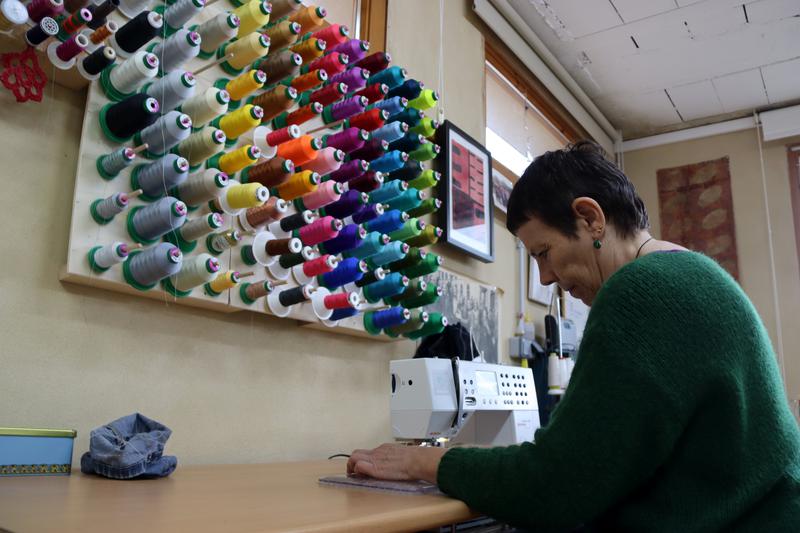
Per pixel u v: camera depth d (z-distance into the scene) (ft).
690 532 2.57
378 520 2.38
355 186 6.44
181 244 5.03
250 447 5.64
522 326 10.28
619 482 2.59
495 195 10.49
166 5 5.13
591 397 2.67
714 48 12.39
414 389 5.60
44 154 4.54
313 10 5.87
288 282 5.96
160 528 2.07
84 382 4.54
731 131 14.76
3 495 2.99
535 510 2.71
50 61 4.33
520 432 6.15
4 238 4.26
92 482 3.56
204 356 5.37
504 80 11.54
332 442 6.50
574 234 3.47
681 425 2.59
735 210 14.33
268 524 2.16
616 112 14.97
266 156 5.68
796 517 2.56
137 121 4.58
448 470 3.07
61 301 4.49
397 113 6.89
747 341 2.69
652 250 3.30
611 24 11.84
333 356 6.68
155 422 4.17
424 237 7.16
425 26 9.22
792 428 2.74
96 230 4.57
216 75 5.58
